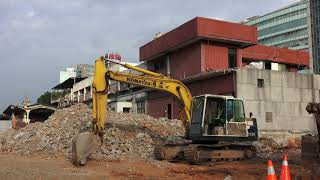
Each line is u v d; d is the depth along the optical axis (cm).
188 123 2194
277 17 12950
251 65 4291
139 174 1642
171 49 4338
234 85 3428
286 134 3550
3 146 2923
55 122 3159
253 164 2006
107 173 1652
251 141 2258
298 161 2080
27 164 1939
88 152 1903
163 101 4481
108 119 2986
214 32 3897
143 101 4997
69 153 2448
